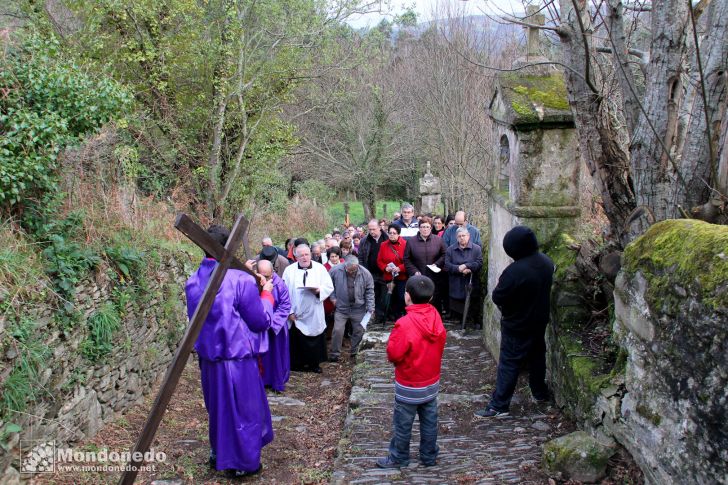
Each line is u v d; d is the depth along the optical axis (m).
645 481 3.73
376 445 5.11
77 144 5.58
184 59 11.95
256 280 4.82
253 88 13.32
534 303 5.17
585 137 5.07
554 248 6.11
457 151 19.48
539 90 6.36
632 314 3.86
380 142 24.62
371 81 23.61
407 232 11.30
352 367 8.36
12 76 4.95
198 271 4.62
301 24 13.16
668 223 3.71
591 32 4.44
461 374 6.80
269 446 5.41
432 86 20.61
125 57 11.18
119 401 5.57
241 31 12.31
